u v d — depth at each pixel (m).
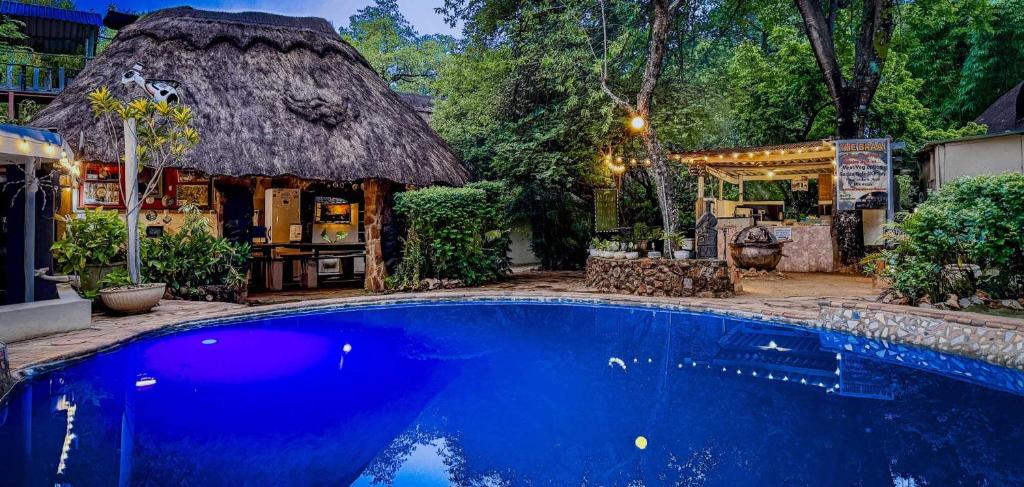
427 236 11.52
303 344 6.55
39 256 7.24
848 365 5.41
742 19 18.61
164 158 8.36
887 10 12.18
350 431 3.74
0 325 5.73
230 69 11.32
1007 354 5.20
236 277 9.72
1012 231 6.16
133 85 10.12
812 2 13.87
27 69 19.80
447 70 18.39
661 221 17.45
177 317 7.60
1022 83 16.45
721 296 9.27
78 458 3.22
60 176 8.60
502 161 15.34
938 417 3.88
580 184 16.34
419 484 2.91
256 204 13.59
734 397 4.44
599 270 10.85
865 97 13.39
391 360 5.78
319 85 11.95
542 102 15.98
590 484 2.82
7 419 3.96
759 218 15.64
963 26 24.08
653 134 10.64
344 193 14.36
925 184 15.63
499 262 12.96
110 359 5.69
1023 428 3.64
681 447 3.38
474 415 4.08
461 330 7.51
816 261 14.05
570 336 7.07
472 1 16.75
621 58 14.61
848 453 3.23
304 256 12.77
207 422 3.90
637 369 5.39
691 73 16.16
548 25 14.94
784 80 18.03
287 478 3.01
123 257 8.67
